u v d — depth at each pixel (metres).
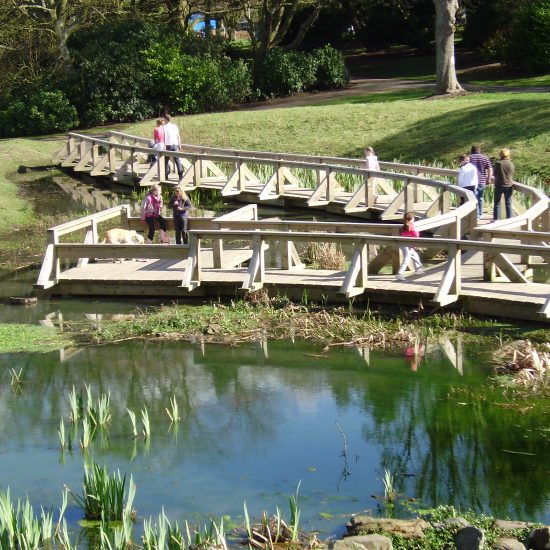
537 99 31.03
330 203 23.61
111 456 9.32
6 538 7.06
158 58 42.91
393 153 29.61
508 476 8.55
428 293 13.93
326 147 31.31
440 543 7.05
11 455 9.41
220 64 44.47
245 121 35.03
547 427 9.70
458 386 11.07
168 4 49.00
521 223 15.70
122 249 15.88
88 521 7.89
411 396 10.81
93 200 27.25
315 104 40.69
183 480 8.70
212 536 7.46
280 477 8.70
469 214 17.77
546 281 15.52
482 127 29.34
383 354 12.45
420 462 8.94
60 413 10.59
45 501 8.34
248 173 26.73
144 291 15.75
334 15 55.69
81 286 16.03
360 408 10.47
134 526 7.77
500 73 45.31
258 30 49.91
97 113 42.31
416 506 7.98
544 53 43.31
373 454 9.16
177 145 28.31
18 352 12.92
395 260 15.17
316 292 14.81
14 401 11.01
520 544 6.83
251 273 15.05
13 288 17.03
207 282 15.43
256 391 11.17
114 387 11.44
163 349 12.97
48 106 42.00
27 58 44.09
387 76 49.59
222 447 9.48
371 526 7.26
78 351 12.96
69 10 44.09
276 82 44.78
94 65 42.53
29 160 34.31
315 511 7.96
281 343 13.07
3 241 21.88
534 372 11.19
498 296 13.55
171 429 10.02
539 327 13.10
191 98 42.84
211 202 25.94
